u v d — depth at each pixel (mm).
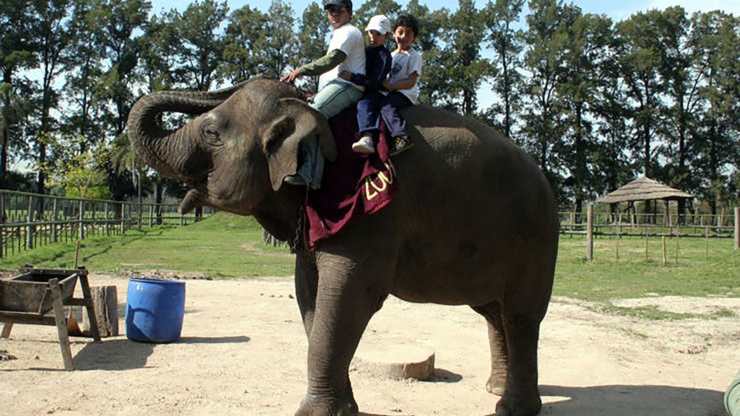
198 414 5270
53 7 63688
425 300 5289
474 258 5109
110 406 5371
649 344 8977
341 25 4918
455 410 5754
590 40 66438
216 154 4703
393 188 4520
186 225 48281
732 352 8711
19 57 58938
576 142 65938
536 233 5332
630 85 68438
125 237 32625
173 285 8016
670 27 66438
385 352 7055
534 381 5555
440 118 5082
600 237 40062
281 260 21125
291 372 6734
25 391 5699
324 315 4570
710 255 25250
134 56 66812
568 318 10844
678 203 62938
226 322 9516
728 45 63906
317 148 4605
